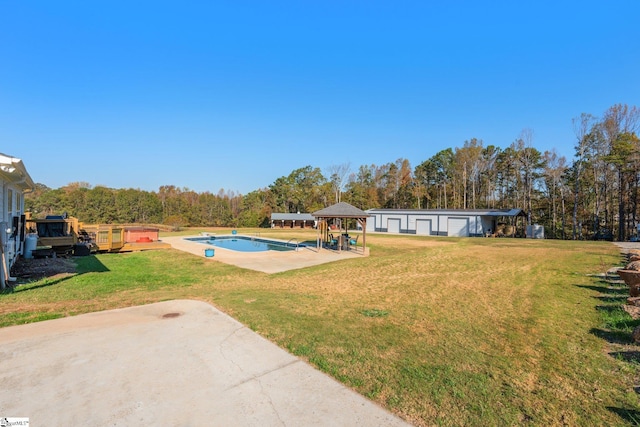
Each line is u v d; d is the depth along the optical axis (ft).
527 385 10.22
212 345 13.30
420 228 107.45
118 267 35.55
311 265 39.60
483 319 17.31
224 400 9.35
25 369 11.00
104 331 14.78
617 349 13.03
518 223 123.34
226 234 95.04
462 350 13.03
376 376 10.80
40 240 40.60
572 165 111.45
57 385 10.00
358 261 42.68
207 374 10.87
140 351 12.64
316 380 10.55
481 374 10.96
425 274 32.55
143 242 57.11
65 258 41.57
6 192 29.91
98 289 24.35
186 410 8.83
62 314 17.33
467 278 30.12
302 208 176.45
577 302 20.81
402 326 16.06
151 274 31.99
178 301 20.29
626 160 88.48
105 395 9.50
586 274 31.14
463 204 155.02
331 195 173.58
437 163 165.48
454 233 100.58
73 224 45.42
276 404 9.17
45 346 12.96
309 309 19.07
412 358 12.23
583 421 8.38
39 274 30.12
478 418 8.53
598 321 16.75
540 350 13.03
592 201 110.73
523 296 22.74
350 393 9.78
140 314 17.47
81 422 8.22
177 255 47.11
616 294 22.36
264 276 32.01
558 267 35.99
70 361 11.66
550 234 119.14
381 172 187.93
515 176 139.95
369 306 20.01
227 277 31.27
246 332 14.83
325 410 8.89
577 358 12.22
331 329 15.40
